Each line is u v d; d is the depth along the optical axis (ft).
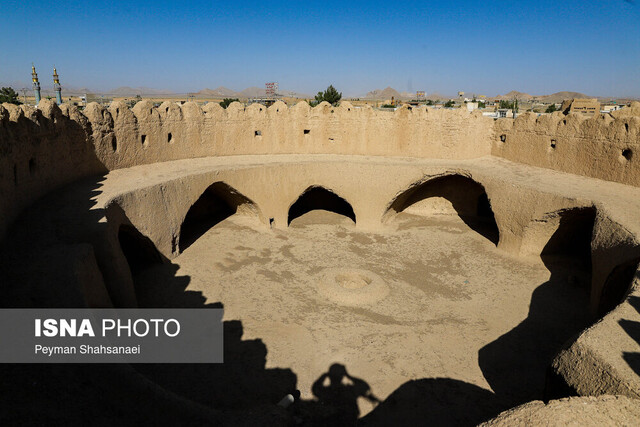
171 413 20.40
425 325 39.42
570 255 53.36
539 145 59.31
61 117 43.09
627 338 21.08
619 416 15.98
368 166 63.16
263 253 54.70
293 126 69.46
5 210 31.35
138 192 44.39
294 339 36.81
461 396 30.66
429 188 71.10
